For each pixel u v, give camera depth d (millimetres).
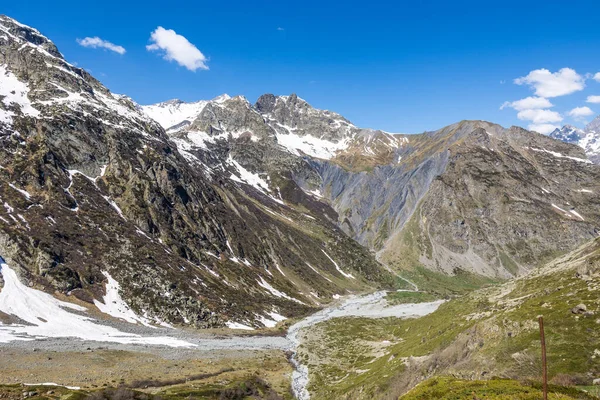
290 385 99000
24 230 138125
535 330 61250
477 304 108375
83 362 92688
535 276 111250
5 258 127750
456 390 48969
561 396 41344
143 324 130750
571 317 59812
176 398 76188
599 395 42719
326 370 109125
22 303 116062
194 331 137250
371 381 81500
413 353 85250
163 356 107500
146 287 145250
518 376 54188
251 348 129625
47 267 130000
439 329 96375
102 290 135875
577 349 53375
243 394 87000
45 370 84125
